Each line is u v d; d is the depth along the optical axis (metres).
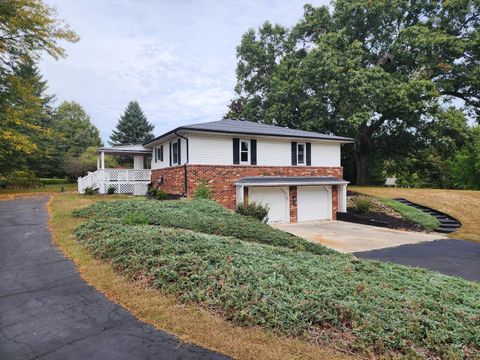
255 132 15.52
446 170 31.33
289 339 3.35
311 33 27.20
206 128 14.49
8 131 17.77
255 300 4.00
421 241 11.89
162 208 10.88
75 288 4.71
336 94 21.42
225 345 3.21
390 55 23.94
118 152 21.38
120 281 4.91
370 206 17.62
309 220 17.39
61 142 32.03
